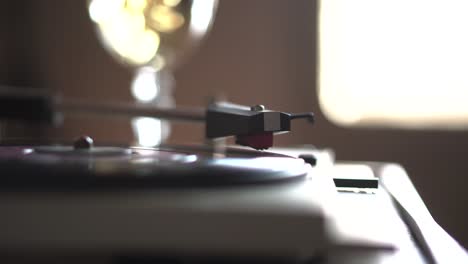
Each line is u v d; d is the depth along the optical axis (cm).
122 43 88
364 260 32
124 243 29
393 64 146
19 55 161
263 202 31
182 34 86
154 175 33
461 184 143
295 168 39
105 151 44
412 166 145
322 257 32
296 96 149
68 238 29
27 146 50
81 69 159
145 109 64
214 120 47
